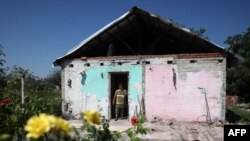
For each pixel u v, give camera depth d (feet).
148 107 40.22
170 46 49.75
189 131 31.22
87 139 10.51
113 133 12.67
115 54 51.34
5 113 13.19
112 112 44.96
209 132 30.81
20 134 11.68
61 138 5.09
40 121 4.78
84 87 43.45
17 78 28.19
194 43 44.11
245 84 107.65
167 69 39.83
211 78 38.09
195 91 38.63
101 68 42.78
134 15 41.83
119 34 46.88
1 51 19.69
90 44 44.62
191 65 38.88
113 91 46.11
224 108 37.40
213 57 38.09
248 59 110.73
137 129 13.35
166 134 29.12
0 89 19.57
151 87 40.32
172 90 39.47
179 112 39.04
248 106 89.45
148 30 48.52
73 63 44.32
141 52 47.67
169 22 39.34
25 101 16.40
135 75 41.11
